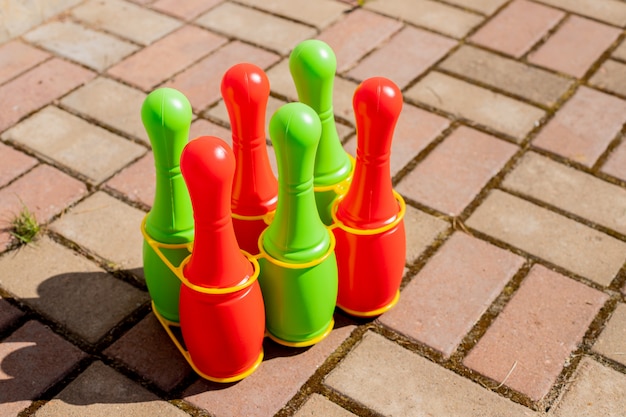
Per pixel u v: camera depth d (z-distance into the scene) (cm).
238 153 177
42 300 207
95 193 241
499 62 296
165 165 169
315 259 173
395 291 199
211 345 174
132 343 196
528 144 259
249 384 186
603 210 235
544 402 183
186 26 315
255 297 173
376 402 182
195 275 166
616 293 209
